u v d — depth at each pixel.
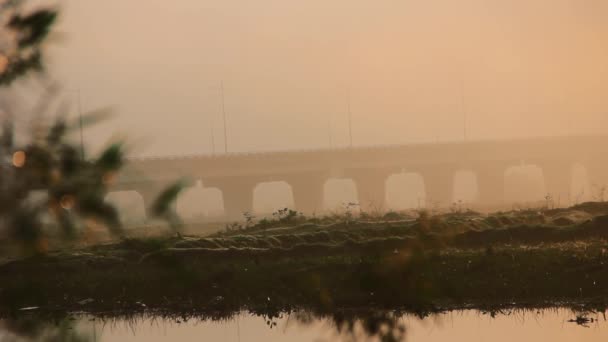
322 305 81.88
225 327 76.56
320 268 91.19
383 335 69.12
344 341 69.19
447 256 92.81
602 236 108.12
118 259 97.62
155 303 88.06
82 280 93.06
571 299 83.19
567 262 90.06
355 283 85.12
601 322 72.75
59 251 100.31
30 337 72.81
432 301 81.56
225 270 92.69
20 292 90.25
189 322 80.06
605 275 87.12
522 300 82.94
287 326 75.38
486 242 106.06
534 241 106.75
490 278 86.94
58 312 86.56
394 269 83.75
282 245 106.50
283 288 89.12
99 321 81.81
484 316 76.38
